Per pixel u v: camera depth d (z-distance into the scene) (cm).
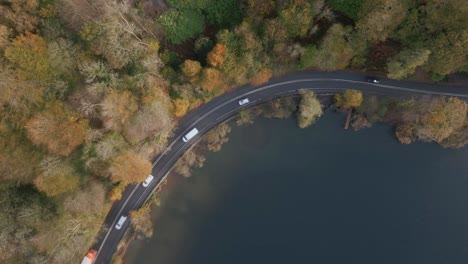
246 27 6681
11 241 6259
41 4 6075
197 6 7231
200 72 6969
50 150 6150
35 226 6412
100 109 6419
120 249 7738
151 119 6544
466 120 7525
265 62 7231
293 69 7825
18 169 6144
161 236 8006
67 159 6425
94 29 6031
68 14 6159
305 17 6462
